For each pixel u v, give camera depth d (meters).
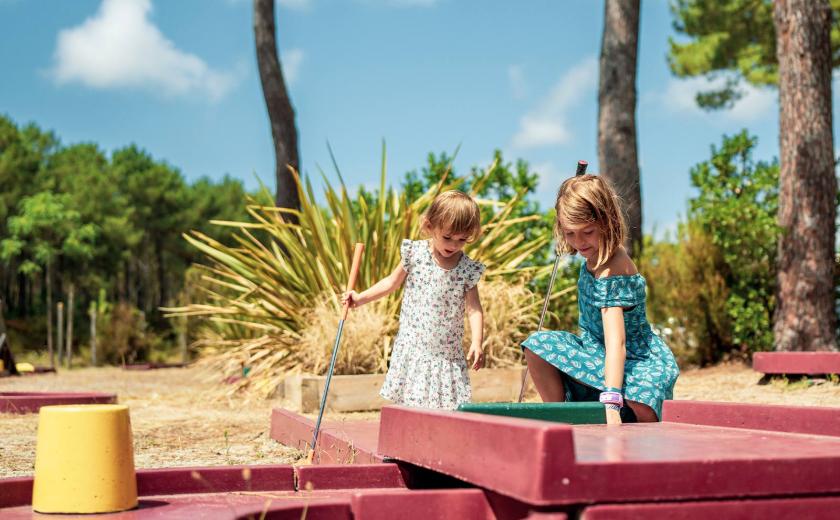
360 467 2.91
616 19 10.41
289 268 7.69
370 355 6.70
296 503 2.31
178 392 8.80
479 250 7.59
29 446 4.59
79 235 44.25
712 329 9.65
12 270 48.38
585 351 3.62
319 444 3.96
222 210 56.53
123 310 22.58
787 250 8.73
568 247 3.88
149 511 2.51
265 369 7.32
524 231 9.04
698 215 9.85
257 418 6.01
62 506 2.47
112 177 52.22
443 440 2.39
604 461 1.98
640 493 1.98
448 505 2.27
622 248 3.56
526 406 2.97
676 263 10.04
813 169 8.63
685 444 2.36
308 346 6.96
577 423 3.07
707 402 3.57
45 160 51.16
